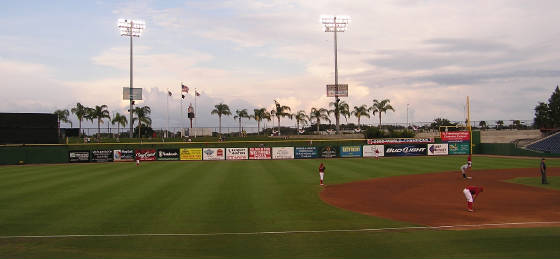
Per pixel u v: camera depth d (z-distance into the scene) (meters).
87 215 17.19
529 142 64.12
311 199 21.44
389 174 34.06
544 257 10.89
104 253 11.80
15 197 22.08
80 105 96.00
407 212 18.03
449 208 19.02
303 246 12.39
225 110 98.25
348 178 31.22
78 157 52.12
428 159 51.03
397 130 77.44
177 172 35.75
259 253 11.72
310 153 55.38
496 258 10.87
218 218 16.52
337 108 80.94
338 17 77.12
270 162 48.12
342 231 14.24
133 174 34.22
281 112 99.88
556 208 18.70
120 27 73.62
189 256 11.46
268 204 19.78
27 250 12.16
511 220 16.05
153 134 90.94
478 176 32.50
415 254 11.39
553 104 76.50
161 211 17.97
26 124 56.94
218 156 53.97
